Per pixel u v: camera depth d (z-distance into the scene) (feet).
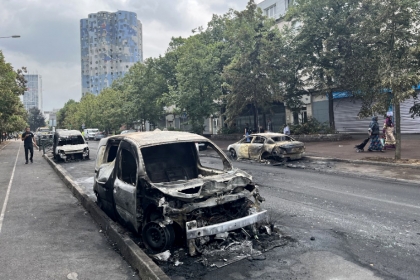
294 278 13.50
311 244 17.07
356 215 22.24
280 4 119.85
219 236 16.35
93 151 89.56
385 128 56.80
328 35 70.49
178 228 16.71
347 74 63.72
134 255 15.16
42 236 19.39
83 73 561.43
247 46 80.43
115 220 21.59
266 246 16.78
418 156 46.39
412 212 22.67
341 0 68.23
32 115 485.15
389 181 34.58
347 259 15.19
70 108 318.04
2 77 85.56
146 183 16.62
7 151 103.30
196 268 14.67
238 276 13.82
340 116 92.07
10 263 15.60
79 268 14.97
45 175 45.68
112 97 176.76
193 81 92.17
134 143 18.88
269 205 25.31
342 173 40.22
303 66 79.71
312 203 25.75
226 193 16.75
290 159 52.37
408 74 39.09
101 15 538.47
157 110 130.41
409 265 14.47
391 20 42.11
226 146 87.15
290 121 105.60
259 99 79.51
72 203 27.89
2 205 27.58
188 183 16.58
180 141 19.49
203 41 107.34
